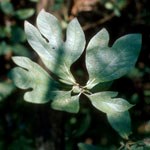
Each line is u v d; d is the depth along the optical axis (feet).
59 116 6.48
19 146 6.88
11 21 7.39
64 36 5.11
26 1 7.91
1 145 7.18
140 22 8.70
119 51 1.75
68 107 1.63
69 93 1.68
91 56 1.75
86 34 8.25
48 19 1.77
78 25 1.78
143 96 8.43
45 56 1.75
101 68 1.74
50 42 1.76
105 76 1.73
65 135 6.66
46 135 6.55
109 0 7.82
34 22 7.12
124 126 1.80
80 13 7.93
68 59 1.76
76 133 6.52
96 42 1.77
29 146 6.85
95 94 1.73
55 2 6.23
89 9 7.62
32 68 1.71
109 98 1.72
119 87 8.63
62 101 1.65
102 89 1.90
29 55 7.06
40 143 6.60
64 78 1.74
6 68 8.20
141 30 8.80
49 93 1.67
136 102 8.07
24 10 6.97
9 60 8.16
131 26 8.73
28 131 7.38
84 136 7.65
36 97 1.65
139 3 8.61
